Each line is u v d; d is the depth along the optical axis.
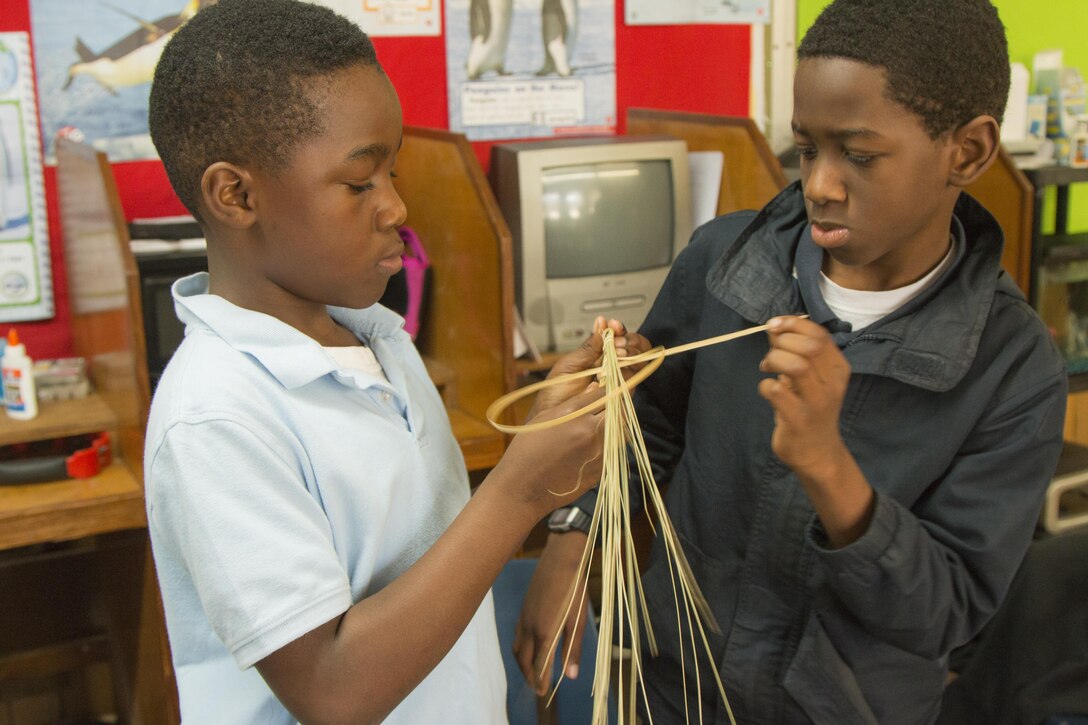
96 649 2.56
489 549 0.81
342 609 0.77
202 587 0.75
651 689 1.21
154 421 0.80
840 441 0.85
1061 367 0.99
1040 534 2.57
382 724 0.90
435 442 0.97
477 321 2.35
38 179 2.50
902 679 1.06
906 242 0.97
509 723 1.29
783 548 1.05
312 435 0.82
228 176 0.78
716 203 2.71
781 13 3.22
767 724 1.09
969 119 0.88
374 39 2.76
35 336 2.57
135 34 2.52
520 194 2.49
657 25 3.08
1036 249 2.80
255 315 0.82
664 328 1.24
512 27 2.90
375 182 0.81
